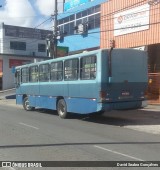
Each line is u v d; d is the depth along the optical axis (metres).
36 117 20.58
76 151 10.56
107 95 17.19
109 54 17.20
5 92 60.62
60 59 20.25
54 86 20.86
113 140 12.57
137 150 10.75
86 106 17.98
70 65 19.30
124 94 17.67
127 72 17.69
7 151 10.59
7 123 17.44
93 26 38.88
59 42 44.69
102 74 17.05
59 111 20.38
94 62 17.44
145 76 18.34
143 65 18.30
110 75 17.16
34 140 12.48
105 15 31.50
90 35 39.22
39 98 22.92
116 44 30.03
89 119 19.52
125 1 29.11
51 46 34.72
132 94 17.94
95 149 10.88
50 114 22.48
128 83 17.66
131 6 28.41
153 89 26.89
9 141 12.29
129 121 18.47
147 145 11.62
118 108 17.53
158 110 22.89
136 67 18.02
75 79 18.86
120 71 17.48
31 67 23.95
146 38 26.97
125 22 29.03
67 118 19.98
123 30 29.27
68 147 11.20
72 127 16.11
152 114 21.09
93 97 17.47
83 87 18.16
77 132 14.50
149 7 26.62
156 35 26.08
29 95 24.50
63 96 19.97
